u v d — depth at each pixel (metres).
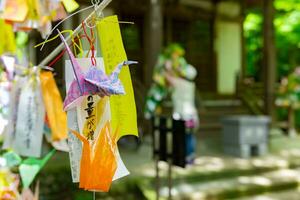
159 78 7.48
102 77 1.50
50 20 1.98
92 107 1.58
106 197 5.52
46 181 5.40
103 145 1.52
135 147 8.29
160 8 8.00
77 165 1.66
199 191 5.96
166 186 6.02
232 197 6.11
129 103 1.63
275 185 6.53
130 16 10.07
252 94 10.85
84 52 1.67
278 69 14.11
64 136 2.26
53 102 2.29
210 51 11.61
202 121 9.73
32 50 5.11
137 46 10.27
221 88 11.76
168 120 4.46
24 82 2.36
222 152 8.15
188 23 11.25
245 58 12.11
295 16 12.64
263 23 9.66
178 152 4.11
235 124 7.86
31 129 2.32
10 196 2.28
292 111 10.38
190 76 7.50
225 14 11.68
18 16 1.90
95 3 1.73
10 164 2.43
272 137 9.51
